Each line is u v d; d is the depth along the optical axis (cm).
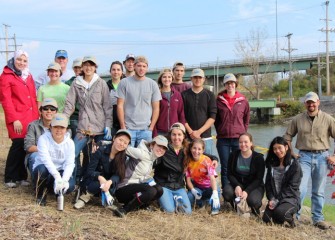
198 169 618
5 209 497
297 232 569
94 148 561
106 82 690
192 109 665
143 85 620
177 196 586
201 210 606
